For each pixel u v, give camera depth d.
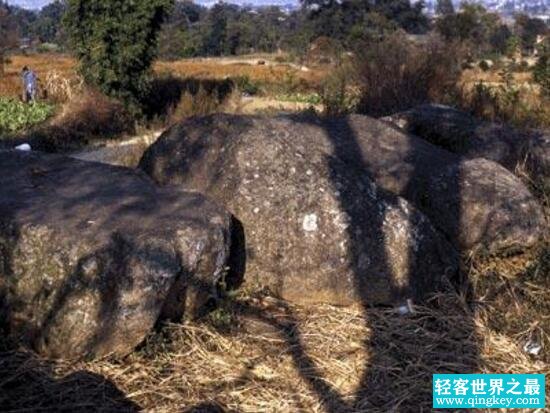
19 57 40.69
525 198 5.42
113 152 10.62
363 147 5.76
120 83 15.50
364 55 11.20
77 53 15.67
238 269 4.57
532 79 11.77
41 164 4.88
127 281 3.71
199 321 4.13
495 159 6.64
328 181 4.66
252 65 34.97
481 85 10.30
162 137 5.34
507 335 4.30
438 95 10.40
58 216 4.01
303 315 4.37
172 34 46.69
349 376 3.80
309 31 38.62
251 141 4.82
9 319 3.79
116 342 3.72
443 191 5.38
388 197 4.79
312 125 5.79
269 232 4.54
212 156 4.93
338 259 4.49
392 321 4.34
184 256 3.92
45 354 3.71
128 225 3.97
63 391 3.50
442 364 3.95
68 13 15.48
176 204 4.30
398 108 10.14
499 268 5.13
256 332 4.14
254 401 3.55
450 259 4.82
